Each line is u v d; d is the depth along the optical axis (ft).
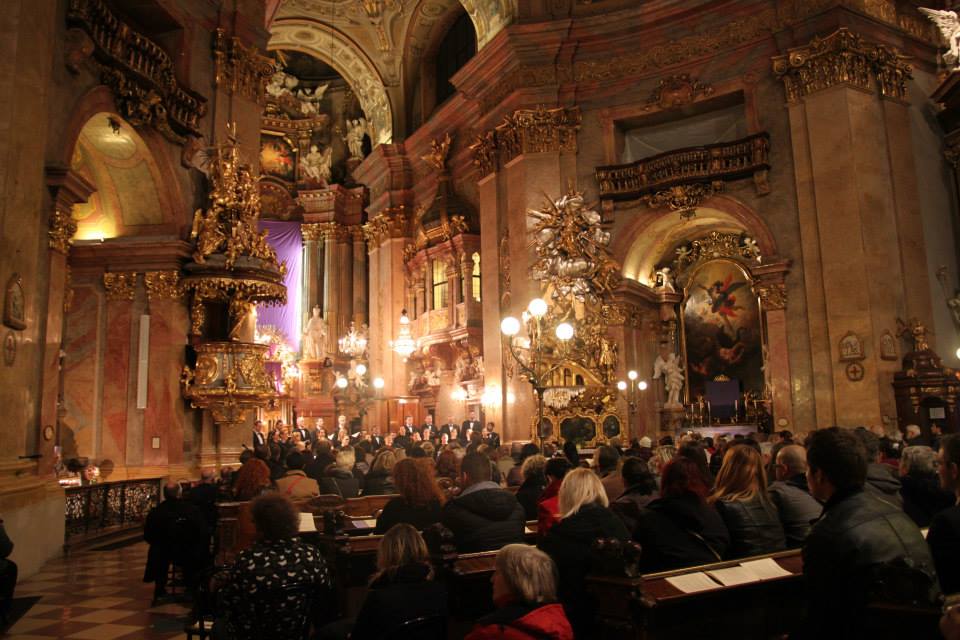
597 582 11.00
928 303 51.06
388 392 82.74
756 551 13.04
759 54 55.67
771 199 53.98
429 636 10.85
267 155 95.40
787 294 52.44
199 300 45.19
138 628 20.48
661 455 21.86
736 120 58.85
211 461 45.14
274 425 83.87
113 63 37.91
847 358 48.49
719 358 62.13
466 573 13.33
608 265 57.52
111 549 34.06
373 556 17.11
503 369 61.36
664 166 57.47
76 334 43.86
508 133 63.26
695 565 11.92
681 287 64.80
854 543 8.37
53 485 31.42
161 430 43.19
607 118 61.16
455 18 82.84
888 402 47.73
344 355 91.40
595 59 61.93
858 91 51.13
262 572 11.93
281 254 93.76
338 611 16.99
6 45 27.81
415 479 17.16
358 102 97.50
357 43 85.30
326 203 93.50
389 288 83.92
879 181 50.57
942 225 54.08
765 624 12.04
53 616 21.86
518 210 61.41
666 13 58.80
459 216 73.41
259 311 91.40
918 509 15.43
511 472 25.58
